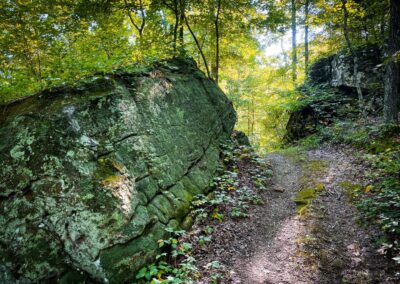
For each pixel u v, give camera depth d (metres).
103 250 4.25
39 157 4.62
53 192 4.43
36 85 6.55
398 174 6.91
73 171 4.70
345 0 10.40
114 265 4.27
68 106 5.24
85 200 4.51
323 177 8.40
